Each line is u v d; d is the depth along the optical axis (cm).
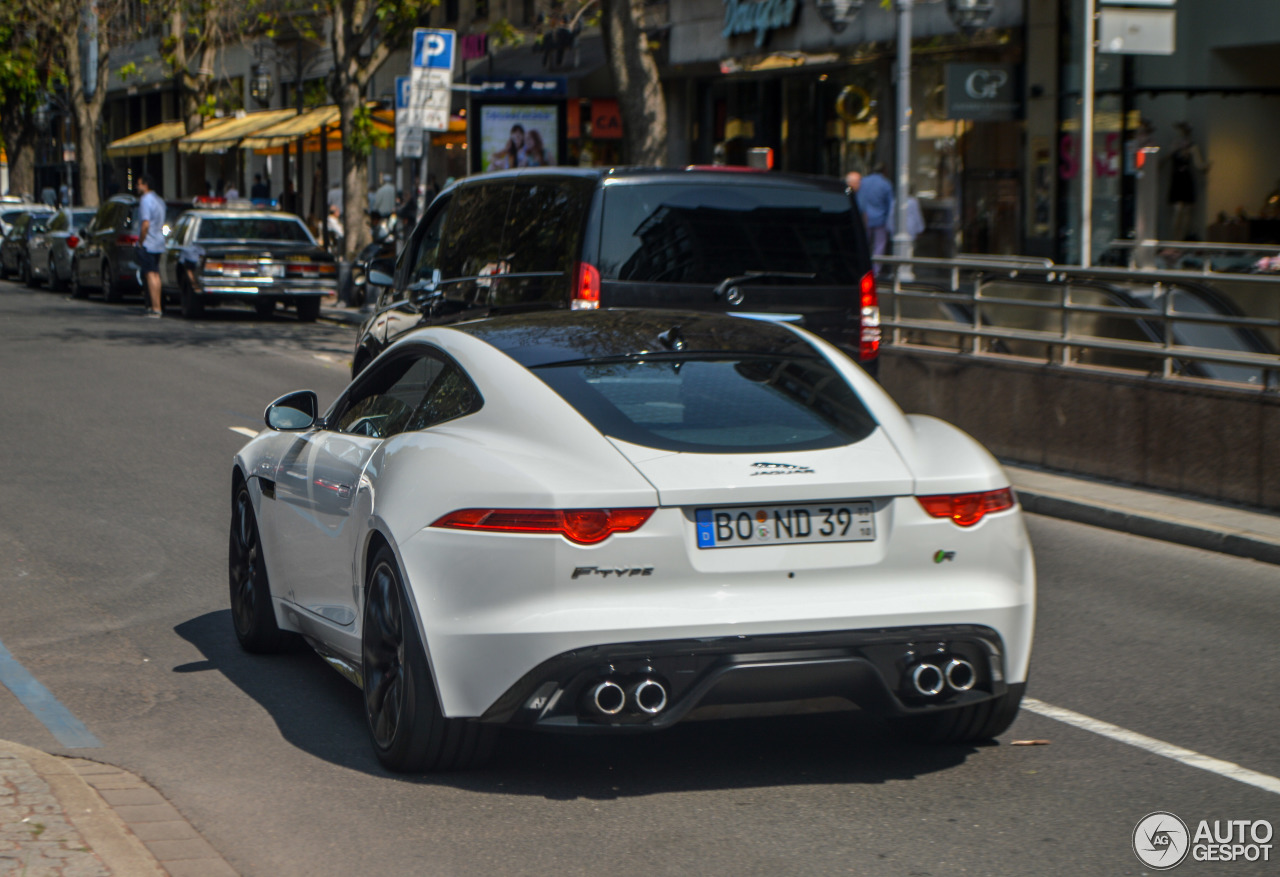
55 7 4644
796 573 471
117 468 1177
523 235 1031
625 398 503
